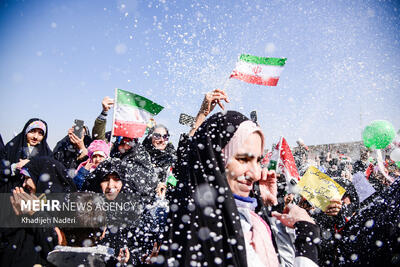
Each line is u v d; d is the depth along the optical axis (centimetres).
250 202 116
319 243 120
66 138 338
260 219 119
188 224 100
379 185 290
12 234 175
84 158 321
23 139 305
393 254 137
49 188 184
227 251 98
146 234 189
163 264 97
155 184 248
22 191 179
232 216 101
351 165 433
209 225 99
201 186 103
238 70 204
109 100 346
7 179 197
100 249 145
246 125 110
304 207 198
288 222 127
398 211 140
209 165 105
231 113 115
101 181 203
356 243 152
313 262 112
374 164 335
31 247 175
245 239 108
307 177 190
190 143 119
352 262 151
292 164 208
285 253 125
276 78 208
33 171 186
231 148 108
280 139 204
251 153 108
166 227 107
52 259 134
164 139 330
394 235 138
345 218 213
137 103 293
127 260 176
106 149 297
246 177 111
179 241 100
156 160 323
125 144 284
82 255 137
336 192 183
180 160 130
